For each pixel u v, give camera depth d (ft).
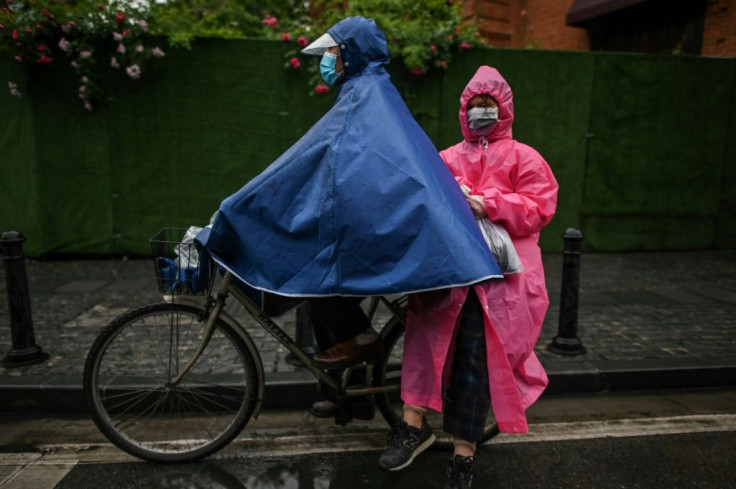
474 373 7.41
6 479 8.34
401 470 8.66
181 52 22.03
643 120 24.81
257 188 7.20
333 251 6.76
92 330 14.39
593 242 25.54
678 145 25.25
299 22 24.52
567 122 24.39
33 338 12.25
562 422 10.46
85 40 21.06
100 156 22.45
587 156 24.76
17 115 21.88
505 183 7.88
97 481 8.29
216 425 10.04
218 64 22.27
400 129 6.94
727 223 26.25
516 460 9.02
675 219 25.88
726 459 9.05
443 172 7.13
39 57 21.04
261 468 8.70
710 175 25.72
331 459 8.98
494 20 36.01
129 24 21.16
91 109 21.89
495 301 7.44
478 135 8.08
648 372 12.01
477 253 6.43
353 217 6.61
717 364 12.30
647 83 24.50
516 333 7.54
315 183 6.93
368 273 6.64
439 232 6.39
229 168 23.07
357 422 10.36
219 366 11.80
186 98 22.43
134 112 22.30
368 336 8.54
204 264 7.89
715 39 26.27
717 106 25.18
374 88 7.21
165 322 8.78
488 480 8.42
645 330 14.78
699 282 20.29
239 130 22.85
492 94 7.84
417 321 7.55
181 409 10.58
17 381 11.00
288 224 7.05
